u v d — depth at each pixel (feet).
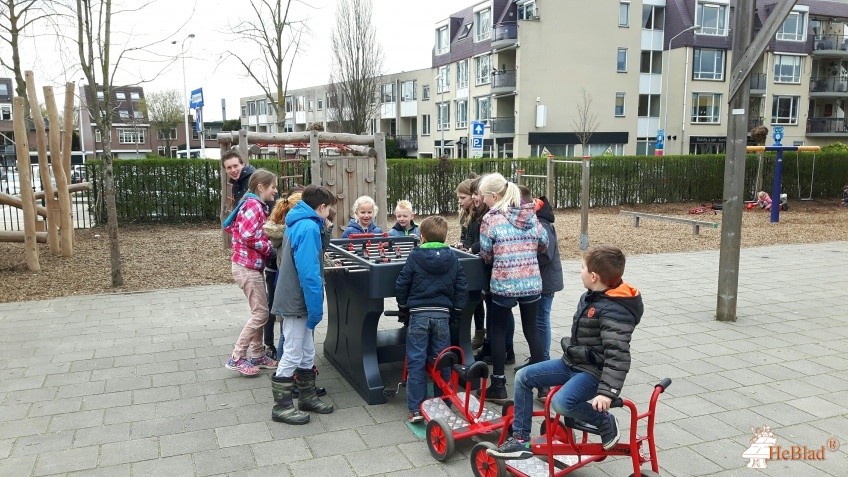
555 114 124.26
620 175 68.33
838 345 19.61
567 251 39.11
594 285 10.27
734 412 14.51
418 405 13.74
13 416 14.10
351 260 15.85
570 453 10.80
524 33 120.06
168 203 49.52
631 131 130.72
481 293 15.64
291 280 13.82
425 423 13.79
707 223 44.93
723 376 16.84
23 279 28.45
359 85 131.44
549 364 11.19
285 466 11.96
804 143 145.48
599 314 10.12
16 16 33.58
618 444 10.76
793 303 25.14
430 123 168.76
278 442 12.96
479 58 138.21
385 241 18.66
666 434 13.35
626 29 127.34
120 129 167.53
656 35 132.67
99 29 27.20
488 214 14.79
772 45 137.28
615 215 61.00
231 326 21.31
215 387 15.93
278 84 55.57
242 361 16.70
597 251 10.20
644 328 21.49
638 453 10.34
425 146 172.24
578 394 10.28
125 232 44.88
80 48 25.80
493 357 15.05
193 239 41.22
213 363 17.67
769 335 20.67
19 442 12.85
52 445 12.73
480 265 15.08
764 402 15.08
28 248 29.71
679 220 47.16
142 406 14.73
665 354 18.69
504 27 121.80
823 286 28.45
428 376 15.37
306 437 13.20
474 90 141.49
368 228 20.04
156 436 13.17
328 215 14.15
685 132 132.87
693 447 12.78
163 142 181.37
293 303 13.80
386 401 15.19
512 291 14.37
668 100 134.00
